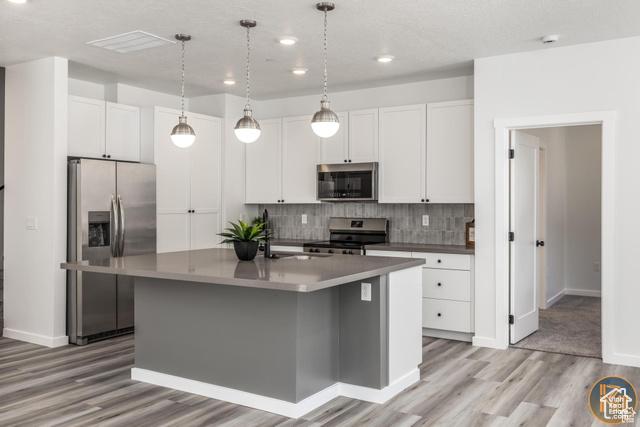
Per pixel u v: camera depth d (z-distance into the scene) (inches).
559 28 156.9
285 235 264.1
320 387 135.9
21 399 137.5
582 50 171.6
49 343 189.3
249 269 131.2
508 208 189.2
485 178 189.0
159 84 229.9
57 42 170.9
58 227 189.6
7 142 203.2
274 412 130.1
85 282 191.3
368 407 133.3
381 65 198.2
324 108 139.3
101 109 209.6
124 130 218.4
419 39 167.0
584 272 295.9
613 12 143.9
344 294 141.0
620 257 166.6
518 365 166.9
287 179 247.1
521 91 181.6
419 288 154.8
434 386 148.0
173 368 148.5
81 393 142.6
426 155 212.2
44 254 191.5
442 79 218.7
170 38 166.1
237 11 143.3
